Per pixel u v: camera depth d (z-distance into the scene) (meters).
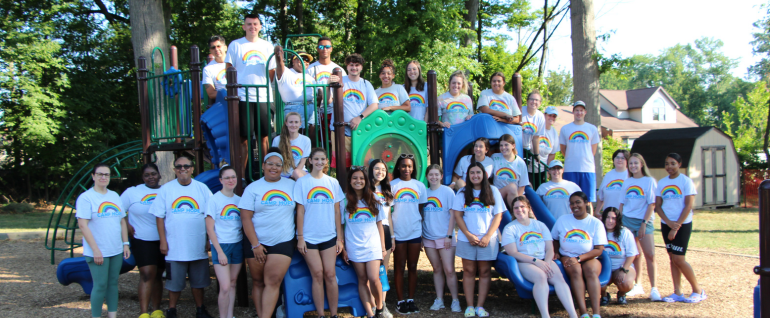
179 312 5.47
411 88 6.79
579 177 6.65
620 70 11.22
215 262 4.64
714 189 17.94
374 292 4.93
